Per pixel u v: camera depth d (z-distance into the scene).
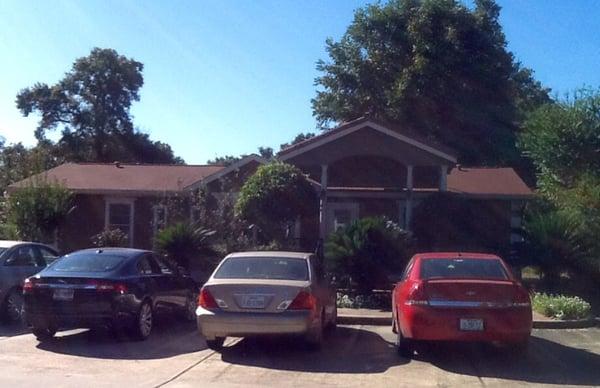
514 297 12.12
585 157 25.33
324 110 44.81
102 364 12.08
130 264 14.47
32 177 28.27
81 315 13.53
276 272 13.20
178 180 28.95
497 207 29.41
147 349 13.41
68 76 54.81
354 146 25.95
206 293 12.74
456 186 30.14
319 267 14.20
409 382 11.09
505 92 43.12
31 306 13.72
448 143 42.44
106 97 55.59
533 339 15.08
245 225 23.20
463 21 42.22
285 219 23.42
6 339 14.38
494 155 42.75
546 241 21.28
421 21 42.12
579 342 14.78
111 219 29.61
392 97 42.09
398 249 19.80
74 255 14.71
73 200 28.78
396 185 29.66
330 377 11.34
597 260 21.52
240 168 27.69
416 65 41.31
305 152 26.02
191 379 11.09
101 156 55.41
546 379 11.40
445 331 12.05
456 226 25.59
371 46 43.66
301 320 12.44
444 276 12.69
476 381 11.23
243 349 13.45
